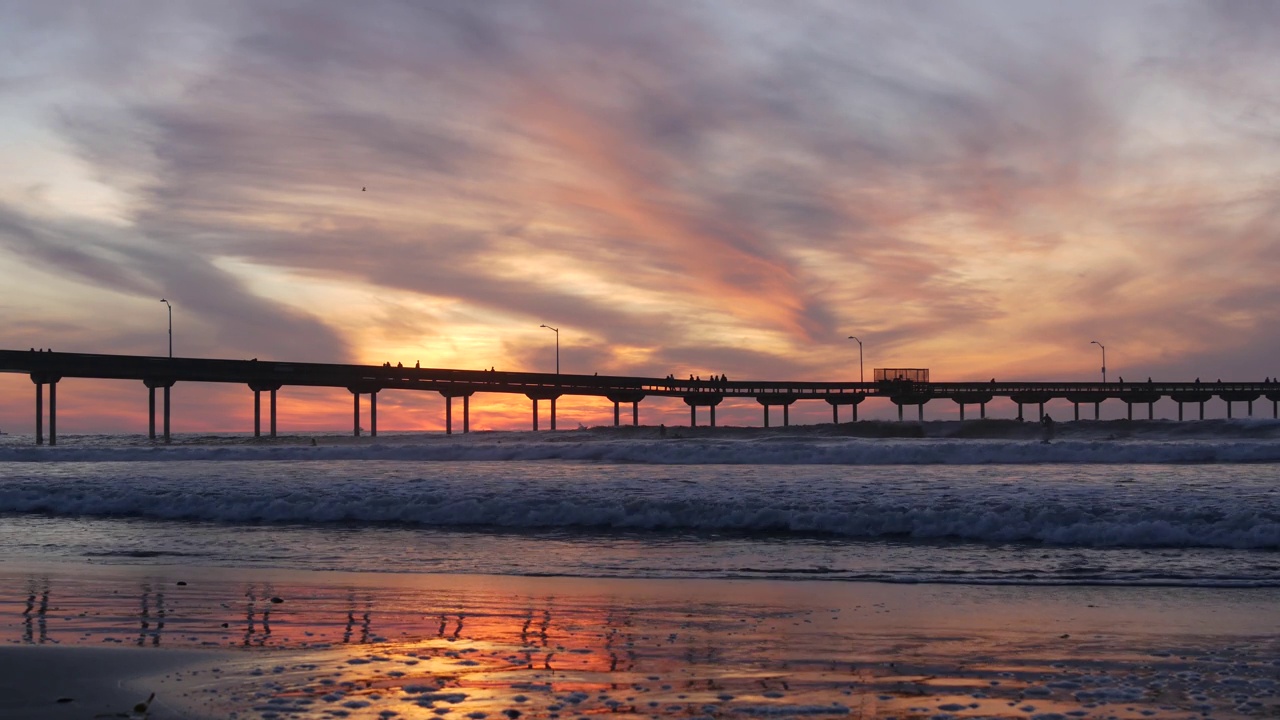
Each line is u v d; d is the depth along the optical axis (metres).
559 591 12.52
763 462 33.94
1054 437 56.31
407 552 15.81
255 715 7.29
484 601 11.87
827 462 33.38
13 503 22.34
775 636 9.94
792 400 96.31
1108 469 28.50
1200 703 7.61
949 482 23.80
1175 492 20.66
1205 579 12.94
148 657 9.09
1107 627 10.28
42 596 12.30
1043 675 8.45
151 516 20.94
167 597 12.20
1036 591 12.29
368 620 10.82
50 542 17.25
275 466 32.12
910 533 17.17
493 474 27.09
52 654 9.19
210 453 40.38
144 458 40.12
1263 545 15.51
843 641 9.71
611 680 8.31
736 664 8.84
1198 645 9.47
